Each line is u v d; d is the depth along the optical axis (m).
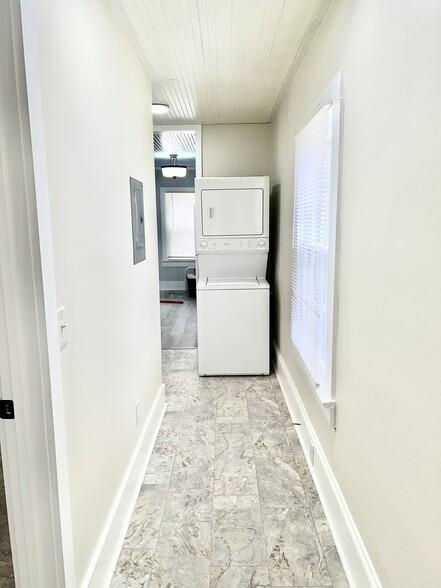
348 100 1.58
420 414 1.06
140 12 1.88
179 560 1.70
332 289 1.76
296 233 2.65
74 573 1.30
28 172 1.02
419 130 1.03
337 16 1.72
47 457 1.14
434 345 0.98
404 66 1.11
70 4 1.33
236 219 3.69
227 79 2.83
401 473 1.17
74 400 1.34
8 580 1.62
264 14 1.93
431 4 0.96
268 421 2.88
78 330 1.38
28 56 1.00
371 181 1.36
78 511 1.37
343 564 1.66
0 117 0.99
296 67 2.62
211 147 4.16
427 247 1.00
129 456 2.04
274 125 3.84
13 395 1.10
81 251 1.41
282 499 2.07
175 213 7.89
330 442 1.92
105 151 1.69
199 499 2.07
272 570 1.64
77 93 1.39
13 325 1.07
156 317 2.80
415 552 1.10
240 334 3.68
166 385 3.54
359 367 1.50
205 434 2.71
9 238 1.04
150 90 2.72
